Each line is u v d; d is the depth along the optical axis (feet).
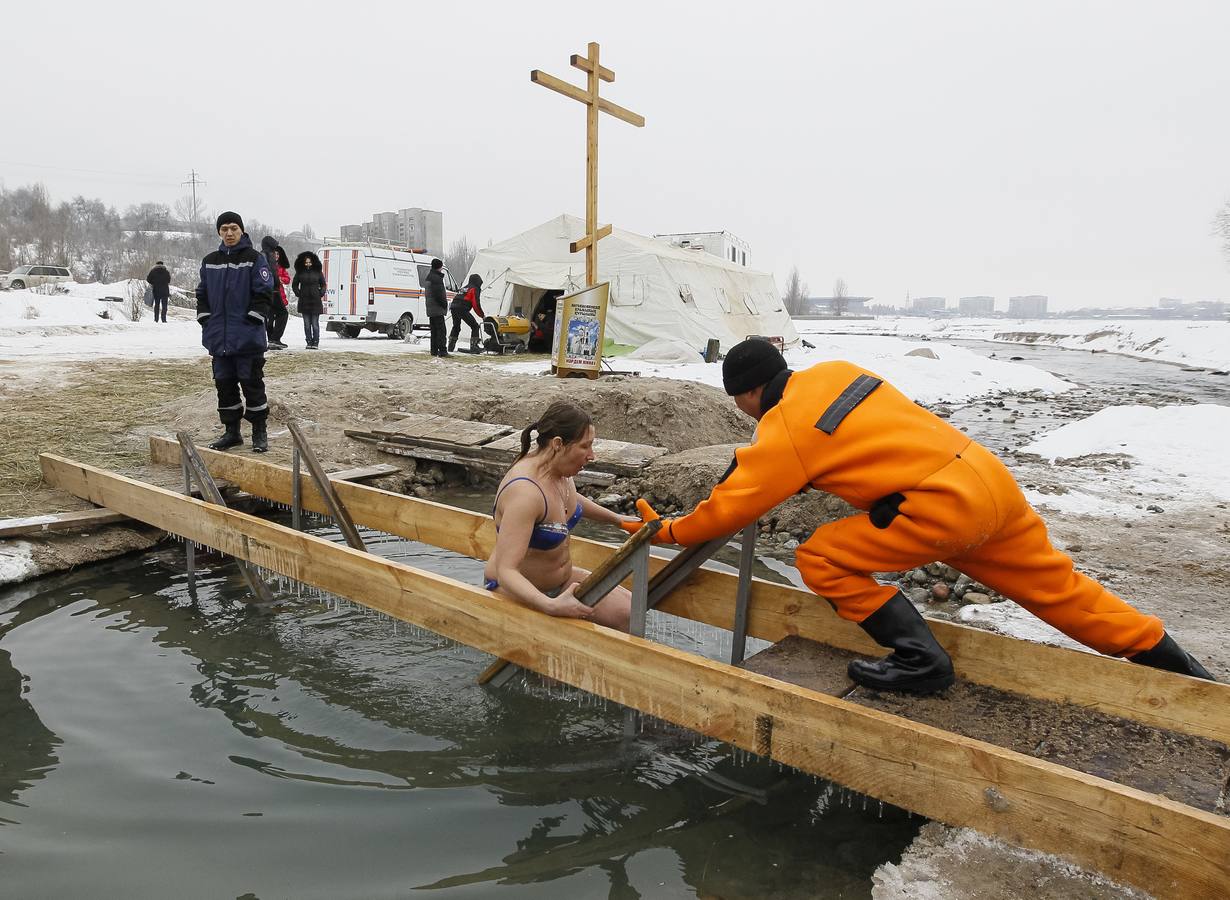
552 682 12.51
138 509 18.22
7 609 15.58
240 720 11.72
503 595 11.56
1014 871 7.89
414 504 17.10
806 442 9.68
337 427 30.19
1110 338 147.02
